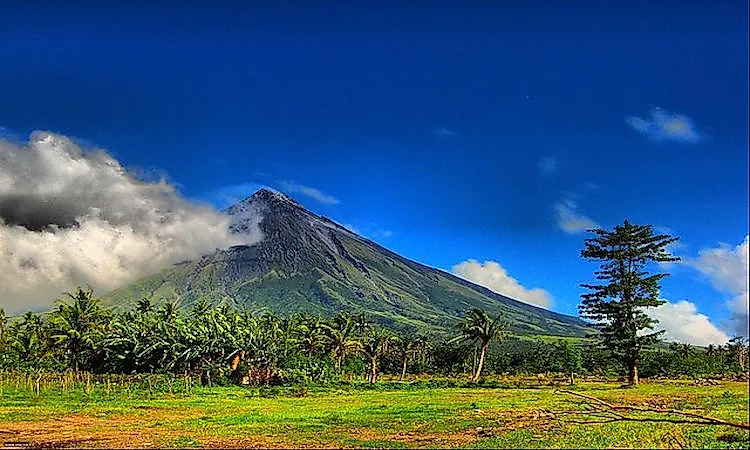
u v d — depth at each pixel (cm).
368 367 9738
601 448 1997
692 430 2298
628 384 6925
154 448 2284
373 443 2284
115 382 6169
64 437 2645
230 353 7275
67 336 7431
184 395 5462
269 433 2666
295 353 8075
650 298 7188
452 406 4062
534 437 2284
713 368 8531
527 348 18350
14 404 4366
